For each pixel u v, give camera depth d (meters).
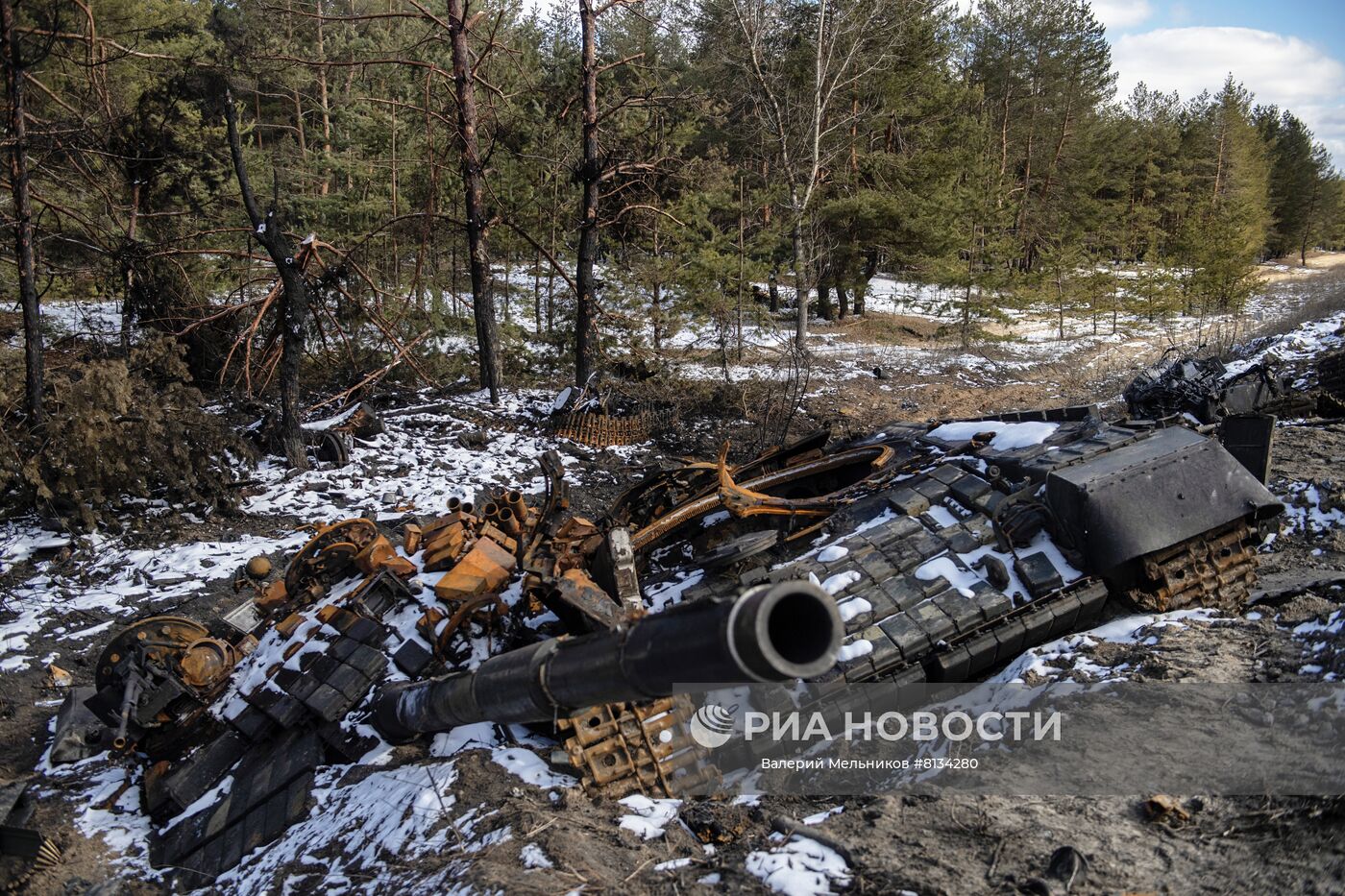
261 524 12.26
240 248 20.38
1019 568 6.16
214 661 6.90
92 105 16.66
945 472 7.39
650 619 3.33
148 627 6.97
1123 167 49.41
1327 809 3.77
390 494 13.27
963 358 24.91
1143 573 6.12
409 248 23.77
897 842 4.10
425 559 7.50
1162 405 12.06
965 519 6.70
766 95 26.00
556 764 5.38
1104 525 5.95
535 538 6.90
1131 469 6.14
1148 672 5.32
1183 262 32.75
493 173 21.36
